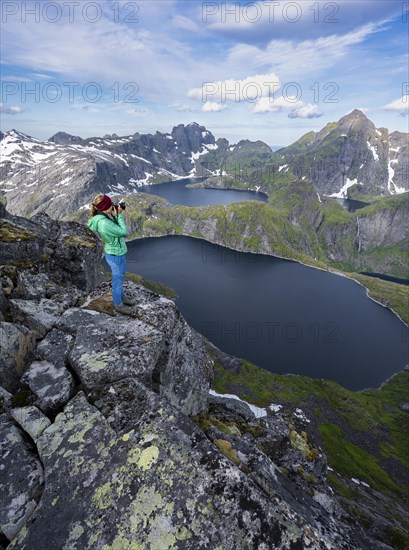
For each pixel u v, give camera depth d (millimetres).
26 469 7703
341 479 90750
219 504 7152
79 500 7133
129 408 9195
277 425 16109
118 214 12773
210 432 11570
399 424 147625
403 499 97500
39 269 22266
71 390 10086
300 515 8117
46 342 11836
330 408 147875
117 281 13289
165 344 13031
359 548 8680
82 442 8219
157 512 6945
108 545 6453
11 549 6391
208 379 15789
